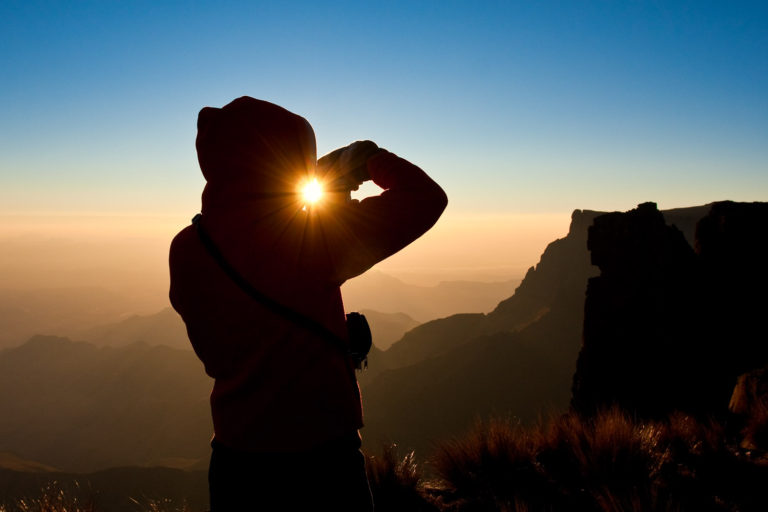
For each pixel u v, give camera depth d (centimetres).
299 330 150
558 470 507
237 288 151
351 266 151
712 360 1995
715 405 1302
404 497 469
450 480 504
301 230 152
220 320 153
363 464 162
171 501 439
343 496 152
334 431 152
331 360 154
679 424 611
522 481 489
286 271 151
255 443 149
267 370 150
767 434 554
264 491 150
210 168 164
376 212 147
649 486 439
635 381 2155
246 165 157
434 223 154
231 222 156
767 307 1972
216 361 157
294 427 148
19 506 397
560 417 628
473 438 550
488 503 451
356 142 173
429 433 8381
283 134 159
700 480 466
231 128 159
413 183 154
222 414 157
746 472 472
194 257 158
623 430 539
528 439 579
